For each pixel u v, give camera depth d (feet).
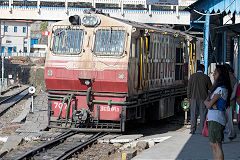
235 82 47.32
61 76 60.23
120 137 56.95
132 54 59.06
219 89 31.37
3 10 175.01
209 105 31.53
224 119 31.63
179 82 85.51
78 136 58.03
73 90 60.54
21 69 318.04
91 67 58.80
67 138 56.03
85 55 59.47
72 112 60.29
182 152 42.14
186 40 89.56
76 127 64.13
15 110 118.01
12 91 205.16
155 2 159.94
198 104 53.67
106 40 59.06
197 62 99.81
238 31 69.41
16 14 175.01
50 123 62.08
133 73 59.52
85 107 59.82
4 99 156.15
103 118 58.95
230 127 48.08
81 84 59.41
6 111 115.55
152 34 67.15
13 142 54.75
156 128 71.05
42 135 57.77
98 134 59.36
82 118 58.18
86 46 59.72
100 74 58.18
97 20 59.93
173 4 160.56
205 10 81.05
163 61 73.97
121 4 176.35
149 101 66.59
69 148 49.73
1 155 47.52
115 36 58.75
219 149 31.60
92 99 59.26
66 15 174.81
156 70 70.03
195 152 42.04
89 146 53.16
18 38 414.00
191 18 90.02
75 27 61.05
